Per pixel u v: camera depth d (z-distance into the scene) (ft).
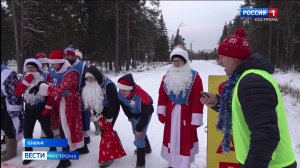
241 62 7.67
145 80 64.49
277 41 106.93
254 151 6.65
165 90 15.15
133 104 16.10
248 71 7.32
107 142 16.92
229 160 14.33
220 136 14.37
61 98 17.21
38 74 17.63
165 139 15.61
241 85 7.13
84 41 97.45
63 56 17.46
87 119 19.72
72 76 16.93
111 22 103.35
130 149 20.04
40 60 19.70
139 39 118.32
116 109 16.72
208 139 14.52
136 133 16.38
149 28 132.87
